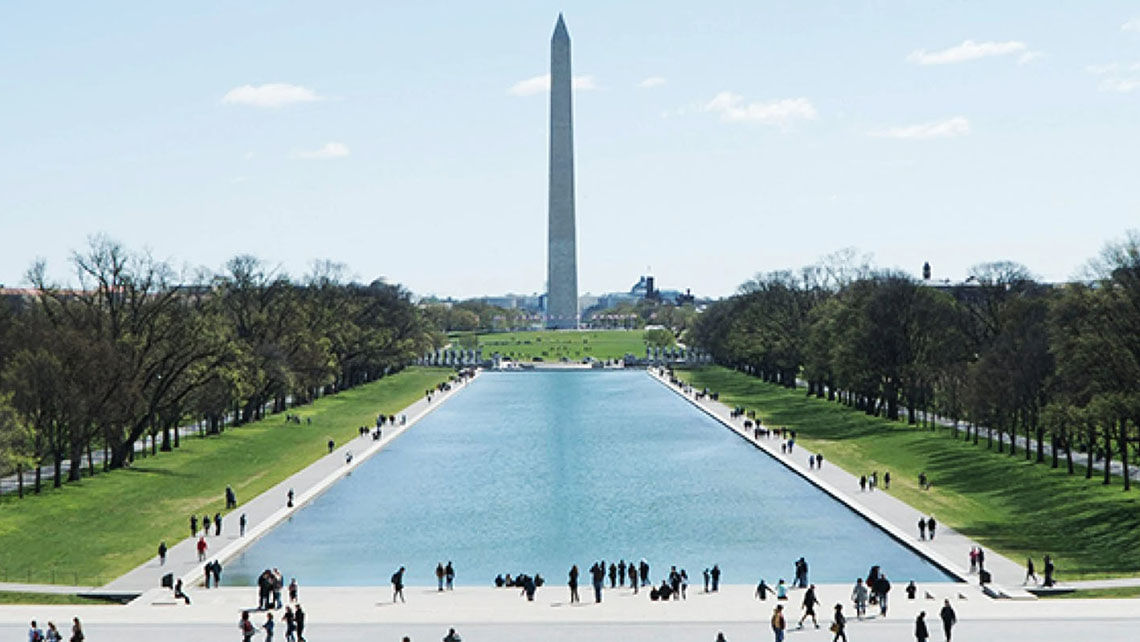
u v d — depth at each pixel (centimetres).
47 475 14988
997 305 18738
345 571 10250
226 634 7356
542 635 7356
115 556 10406
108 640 7206
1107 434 12431
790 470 15925
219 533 11381
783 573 10000
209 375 16375
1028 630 7212
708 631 7456
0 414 12075
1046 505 12350
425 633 7425
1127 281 11988
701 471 16012
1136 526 10919
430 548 11206
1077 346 12262
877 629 7406
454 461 17188
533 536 11719
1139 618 7475
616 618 7862
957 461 15538
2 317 14300
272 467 15962
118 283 15162
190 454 16912
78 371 13775
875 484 14012
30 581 9425
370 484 15012
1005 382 14900
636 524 12262
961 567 9712
